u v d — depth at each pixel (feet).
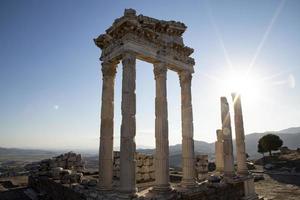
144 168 100.53
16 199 89.30
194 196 67.36
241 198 85.10
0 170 202.59
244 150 99.04
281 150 277.03
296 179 144.77
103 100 73.97
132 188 58.85
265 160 245.45
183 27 79.92
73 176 85.15
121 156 60.70
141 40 68.59
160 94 71.10
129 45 65.46
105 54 75.20
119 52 68.08
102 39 75.97
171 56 76.89
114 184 76.43
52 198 85.56
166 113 70.38
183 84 80.74
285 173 172.14
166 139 68.44
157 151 67.67
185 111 78.59
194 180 74.02
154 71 74.38
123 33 67.31
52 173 94.38
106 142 71.05
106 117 72.59
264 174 172.96
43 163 114.21
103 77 75.82
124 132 61.52
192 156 75.56
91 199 61.98
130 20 64.85
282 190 111.65
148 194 65.10
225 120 92.79
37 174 106.93
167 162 67.00
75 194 69.21
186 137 76.64
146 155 102.68
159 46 73.61
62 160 115.75
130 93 63.67
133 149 61.36
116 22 68.03
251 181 94.17
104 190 66.39
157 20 73.36
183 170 75.05
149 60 73.10
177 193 64.64
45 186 93.97
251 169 204.95
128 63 64.90
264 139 272.72
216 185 76.07
